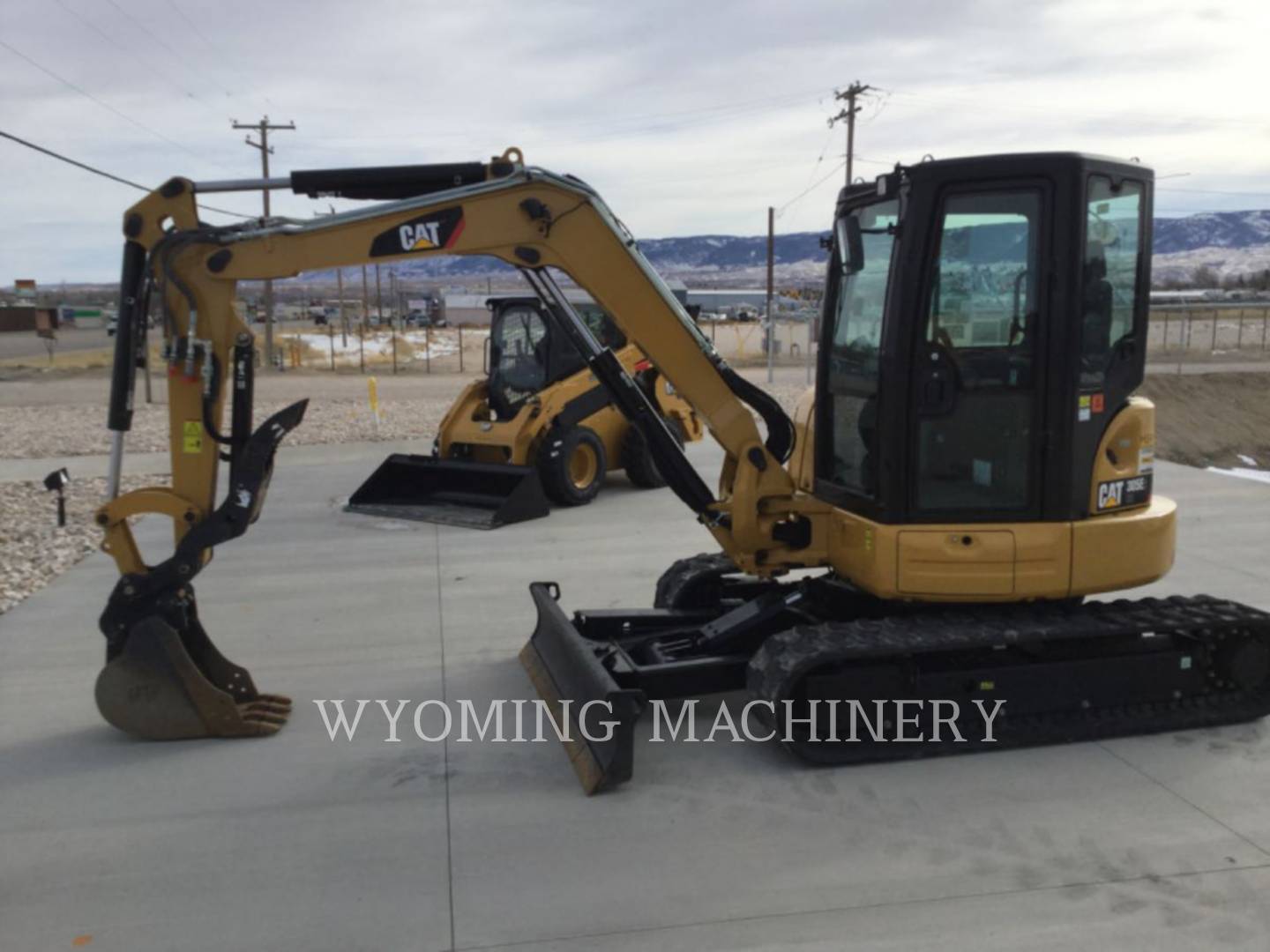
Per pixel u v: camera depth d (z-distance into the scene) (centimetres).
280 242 458
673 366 486
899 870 354
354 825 393
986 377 433
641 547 844
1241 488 1063
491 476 984
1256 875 346
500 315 1086
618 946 316
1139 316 448
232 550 848
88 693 536
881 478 444
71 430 1708
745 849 371
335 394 2511
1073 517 439
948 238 424
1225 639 471
